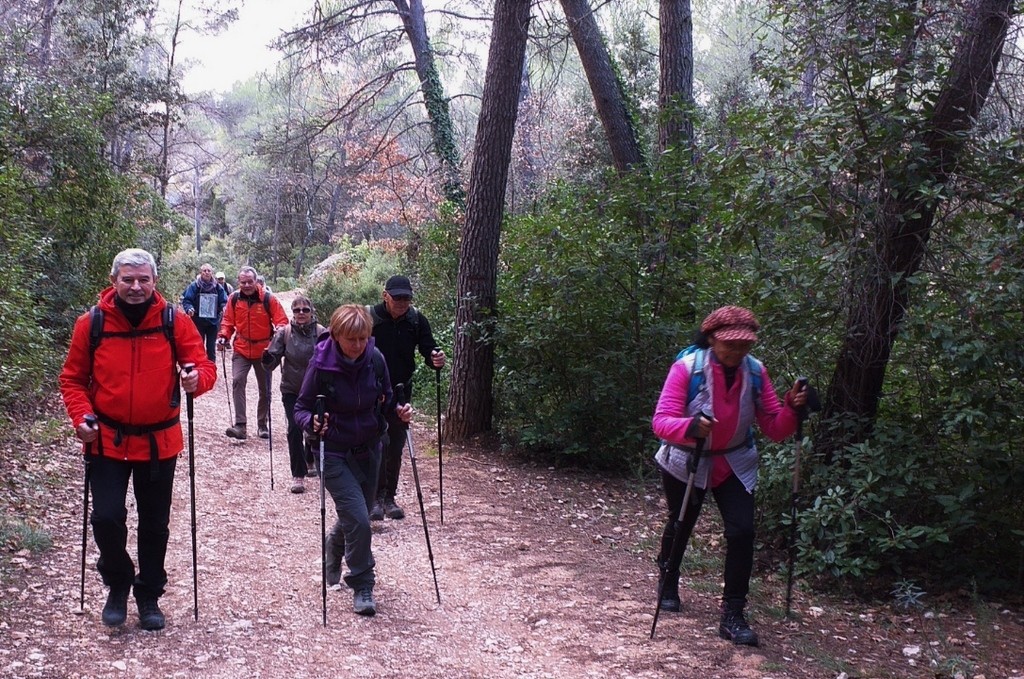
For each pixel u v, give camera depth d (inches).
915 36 226.8
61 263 503.2
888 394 250.4
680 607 214.1
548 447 393.1
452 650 185.8
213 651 172.1
